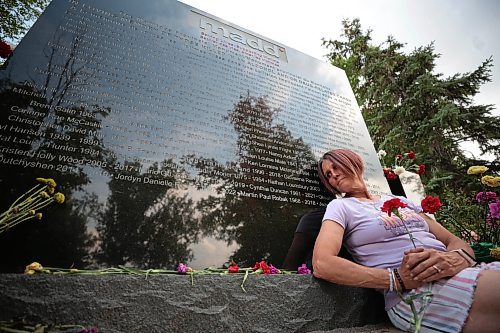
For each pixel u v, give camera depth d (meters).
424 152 8.77
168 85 2.20
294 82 3.15
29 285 0.92
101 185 1.54
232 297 1.19
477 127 8.73
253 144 2.32
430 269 1.18
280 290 1.31
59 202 1.29
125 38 2.25
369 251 1.46
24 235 1.25
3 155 1.39
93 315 0.95
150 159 1.77
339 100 3.38
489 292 1.06
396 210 1.36
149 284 1.08
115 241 1.41
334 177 1.92
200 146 2.03
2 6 3.65
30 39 1.82
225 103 2.41
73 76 1.83
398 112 9.25
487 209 2.78
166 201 1.66
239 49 2.96
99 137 1.68
